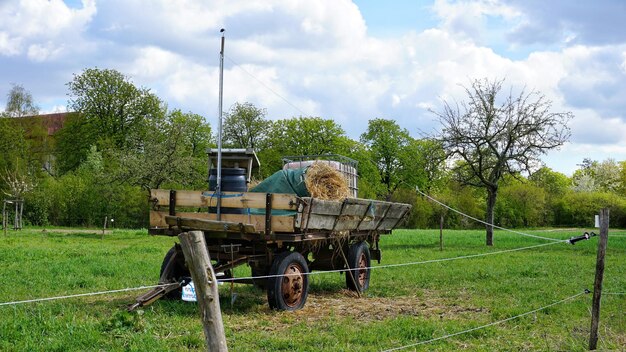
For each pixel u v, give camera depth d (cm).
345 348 752
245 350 730
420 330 864
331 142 6038
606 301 1164
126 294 1157
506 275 1622
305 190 1103
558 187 7744
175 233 1015
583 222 7038
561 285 1431
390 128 6669
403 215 1474
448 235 4497
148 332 789
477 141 3309
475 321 955
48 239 3052
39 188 5459
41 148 6600
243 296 1155
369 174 6216
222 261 1076
